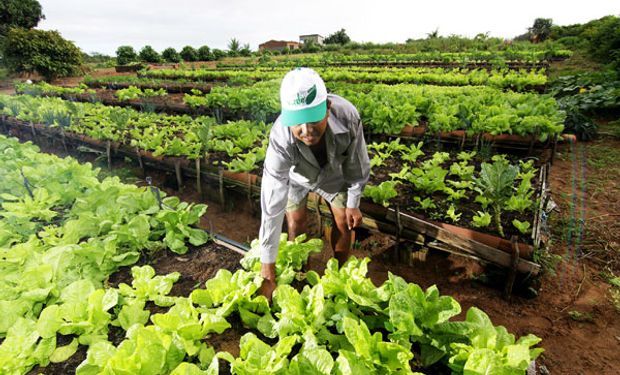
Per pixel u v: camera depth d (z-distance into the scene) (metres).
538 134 5.11
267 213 2.06
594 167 5.78
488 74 12.78
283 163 2.06
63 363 1.94
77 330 2.08
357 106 6.23
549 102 5.93
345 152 2.37
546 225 3.86
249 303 2.17
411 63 19.98
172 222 2.98
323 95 1.75
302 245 2.58
